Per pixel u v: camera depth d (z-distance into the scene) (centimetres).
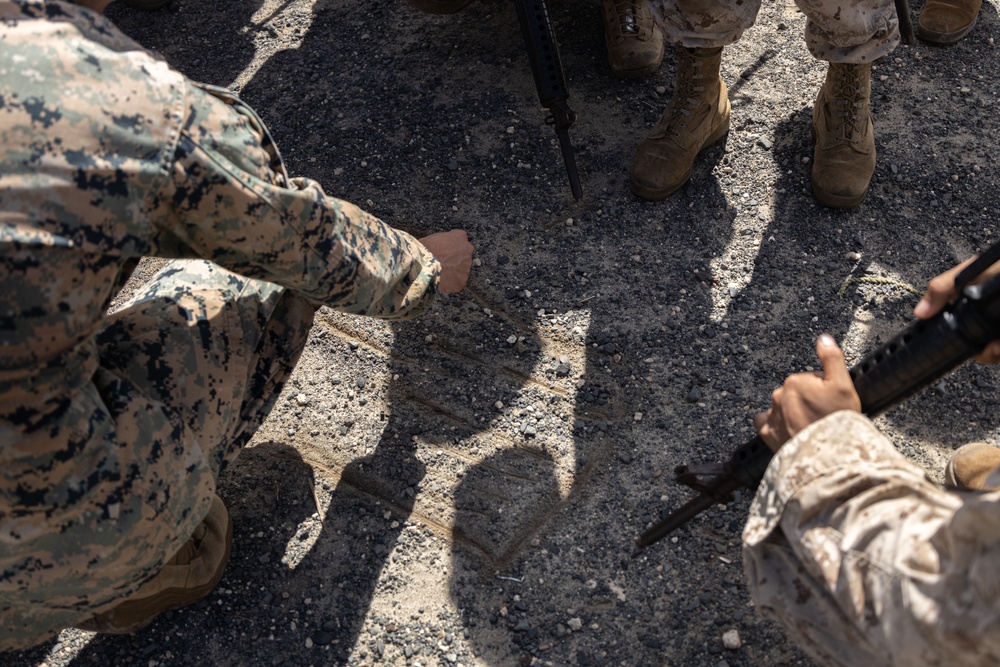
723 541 207
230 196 139
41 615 166
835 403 132
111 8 362
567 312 251
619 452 224
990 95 292
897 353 133
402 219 277
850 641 123
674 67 310
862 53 241
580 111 298
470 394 238
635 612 199
